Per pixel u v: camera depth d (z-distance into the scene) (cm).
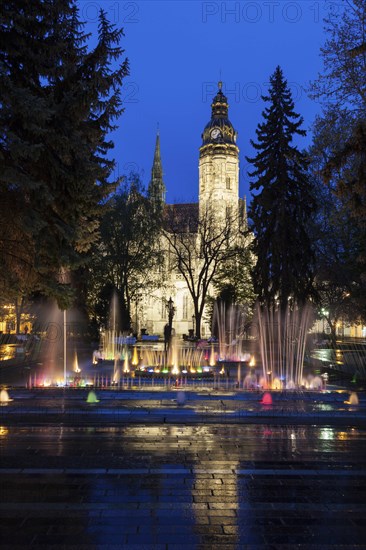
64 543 510
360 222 1510
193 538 525
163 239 6912
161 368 2347
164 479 720
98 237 1385
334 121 1917
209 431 1048
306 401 1353
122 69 1272
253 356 3000
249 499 641
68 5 1241
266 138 3144
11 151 1034
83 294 3469
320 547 505
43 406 1224
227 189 10612
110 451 873
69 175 1173
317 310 3397
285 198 3052
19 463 794
